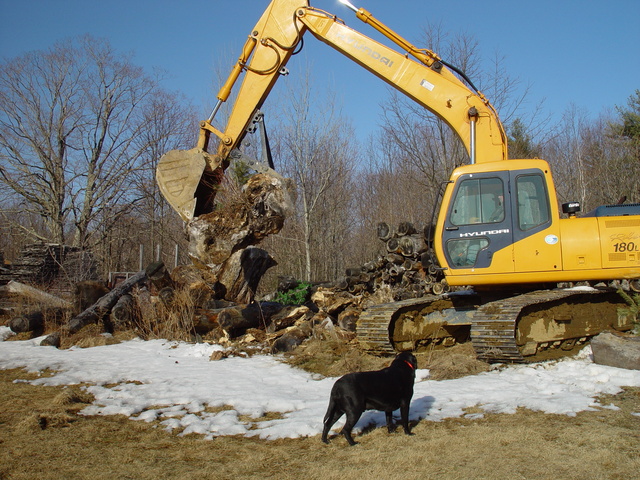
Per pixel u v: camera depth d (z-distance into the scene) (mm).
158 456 5082
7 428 5949
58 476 4637
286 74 10945
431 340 9219
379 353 8656
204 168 11375
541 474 4297
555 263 8102
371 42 9984
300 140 27438
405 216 27609
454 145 21047
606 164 25438
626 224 8086
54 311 12484
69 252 22766
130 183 31703
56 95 31188
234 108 11180
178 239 30906
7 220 30266
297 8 10711
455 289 12117
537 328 8070
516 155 23328
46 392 7512
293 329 10578
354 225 33188
